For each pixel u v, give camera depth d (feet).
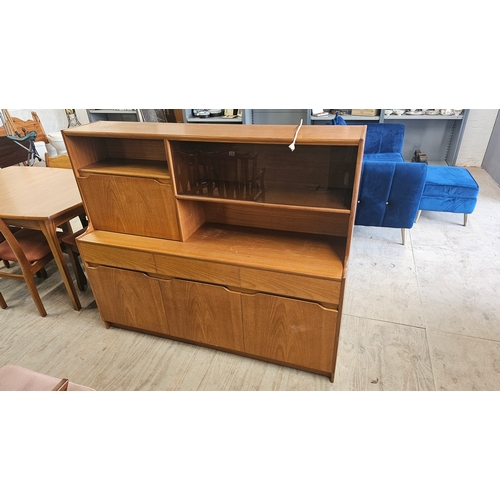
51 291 8.42
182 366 6.29
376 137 12.01
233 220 6.39
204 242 5.84
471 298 7.61
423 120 15.01
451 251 9.39
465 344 6.47
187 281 5.79
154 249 5.68
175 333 6.57
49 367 6.34
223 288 5.61
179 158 5.36
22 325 7.34
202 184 5.71
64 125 17.46
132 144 6.15
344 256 5.30
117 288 6.42
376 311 7.32
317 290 5.02
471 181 10.10
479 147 15.19
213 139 4.66
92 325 7.31
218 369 6.21
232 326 5.94
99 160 6.23
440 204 10.34
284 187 5.46
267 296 5.38
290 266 5.10
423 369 6.01
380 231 10.64
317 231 6.00
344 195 5.09
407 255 9.29
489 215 11.23
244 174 5.83
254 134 4.66
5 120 13.29
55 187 7.95
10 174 8.96
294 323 5.46
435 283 8.13
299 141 4.31
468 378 5.82
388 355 6.30
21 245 7.50
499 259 8.96
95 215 6.18
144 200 5.68
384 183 8.76
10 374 4.58
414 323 6.97
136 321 6.74
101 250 6.01
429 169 10.96
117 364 6.37
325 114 14.56
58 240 7.42
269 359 6.18
